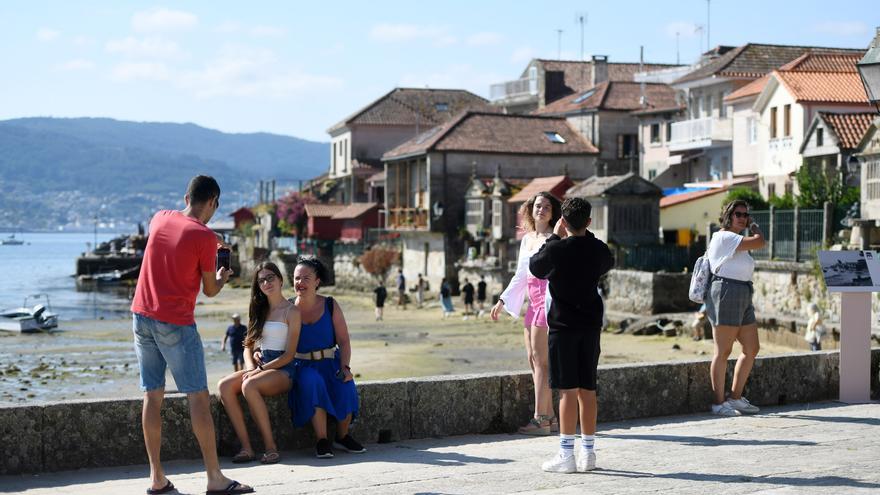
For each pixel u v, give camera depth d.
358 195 98.62
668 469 9.80
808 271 38.47
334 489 9.09
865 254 14.17
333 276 85.44
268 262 11.03
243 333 31.16
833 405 14.10
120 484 9.59
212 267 9.17
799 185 44.44
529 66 94.31
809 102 52.12
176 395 10.70
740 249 13.03
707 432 11.95
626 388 13.02
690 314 44.44
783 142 53.97
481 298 59.28
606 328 45.53
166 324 9.04
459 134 69.62
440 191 68.25
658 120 71.06
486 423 12.29
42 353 43.31
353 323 55.81
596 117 73.56
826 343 34.31
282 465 10.38
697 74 66.38
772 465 9.89
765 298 40.94
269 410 11.02
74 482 9.70
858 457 10.24
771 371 14.12
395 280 75.31
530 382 12.53
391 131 100.69
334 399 10.98
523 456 10.68
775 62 65.44
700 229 55.12
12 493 9.18
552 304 9.86
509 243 61.12
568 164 70.06
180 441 10.64
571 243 9.83
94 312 69.88
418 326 53.44
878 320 32.94
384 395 11.70
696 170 66.38
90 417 10.27
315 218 91.88
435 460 10.50
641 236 50.62
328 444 10.78
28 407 10.03
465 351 41.66
